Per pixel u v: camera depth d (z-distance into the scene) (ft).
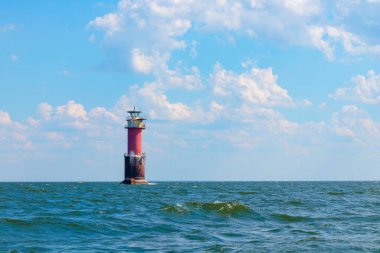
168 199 242.37
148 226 116.78
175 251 85.87
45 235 101.35
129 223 120.06
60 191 385.29
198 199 242.99
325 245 90.84
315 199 243.60
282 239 99.66
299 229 115.55
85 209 166.91
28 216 134.82
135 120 507.30
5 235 99.30
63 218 124.98
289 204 197.47
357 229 115.03
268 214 144.77
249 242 95.76
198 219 132.26
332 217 143.23
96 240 98.02
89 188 488.02
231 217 136.98
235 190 414.00
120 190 410.11
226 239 100.42
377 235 104.58
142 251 86.02
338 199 245.24
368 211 165.68
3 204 195.11
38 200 229.45
